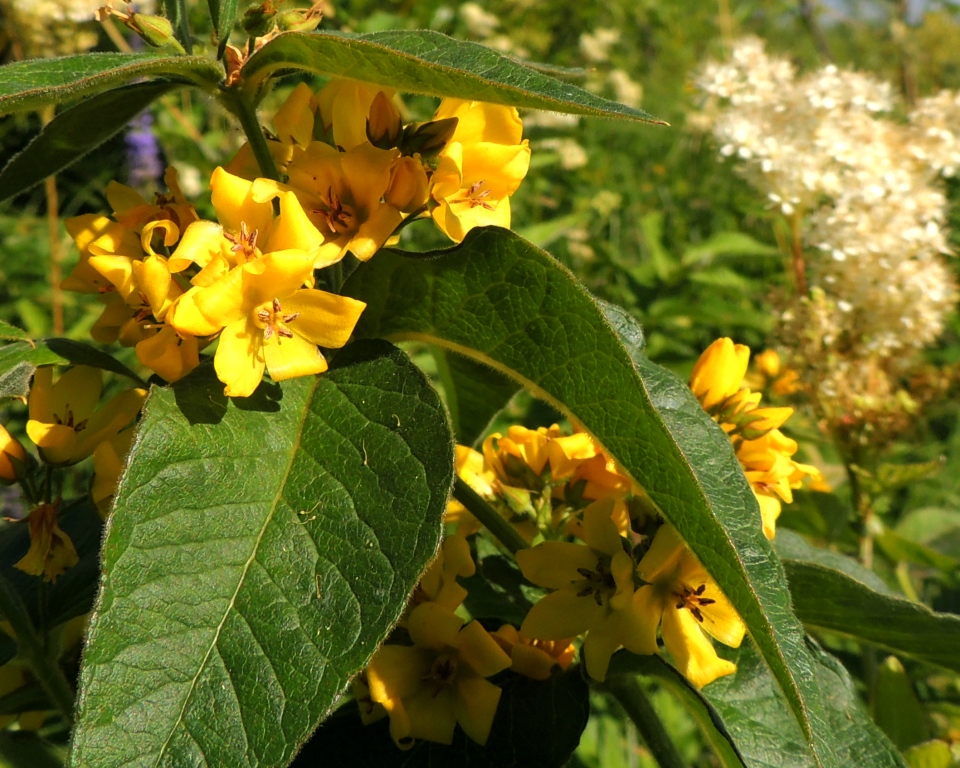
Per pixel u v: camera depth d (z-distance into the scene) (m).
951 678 0.26
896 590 0.28
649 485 0.11
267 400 0.10
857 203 0.30
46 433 0.13
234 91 0.11
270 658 0.09
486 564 0.15
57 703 0.15
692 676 0.12
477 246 0.11
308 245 0.10
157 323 0.12
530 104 0.10
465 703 0.13
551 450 0.14
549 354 0.11
